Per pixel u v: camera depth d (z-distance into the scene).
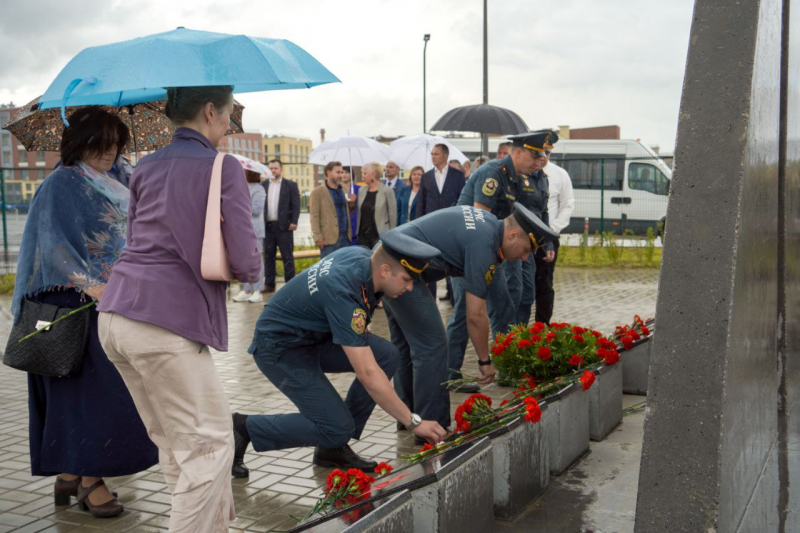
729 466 2.43
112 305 2.75
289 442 4.06
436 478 2.76
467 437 3.41
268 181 12.55
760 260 2.80
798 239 3.88
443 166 10.33
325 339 3.98
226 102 2.93
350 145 14.50
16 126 3.79
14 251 15.97
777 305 3.37
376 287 3.64
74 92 2.72
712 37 2.48
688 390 2.39
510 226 4.52
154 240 2.78
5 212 15.57
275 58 2.89
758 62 2.55
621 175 24.19
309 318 3.81
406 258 3.56
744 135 2.39
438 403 4.64
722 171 2.40
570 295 11.88
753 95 2.47
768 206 2.94
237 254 2.77
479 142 27.19
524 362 4.59
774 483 2.99
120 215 3.67
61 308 3.48
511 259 4.58
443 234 4.51
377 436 4.83
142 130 4.16
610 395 4.48
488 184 5.93
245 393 6.08
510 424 3.28
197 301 2.77
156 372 2.74
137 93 3.69
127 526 3.58
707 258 2.39
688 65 2.50
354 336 3.57
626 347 5.25
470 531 3.01
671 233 2.44
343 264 3.68
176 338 2.73
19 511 3.77
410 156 14.08
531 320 9.03
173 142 2.88
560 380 4.20
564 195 8.05
